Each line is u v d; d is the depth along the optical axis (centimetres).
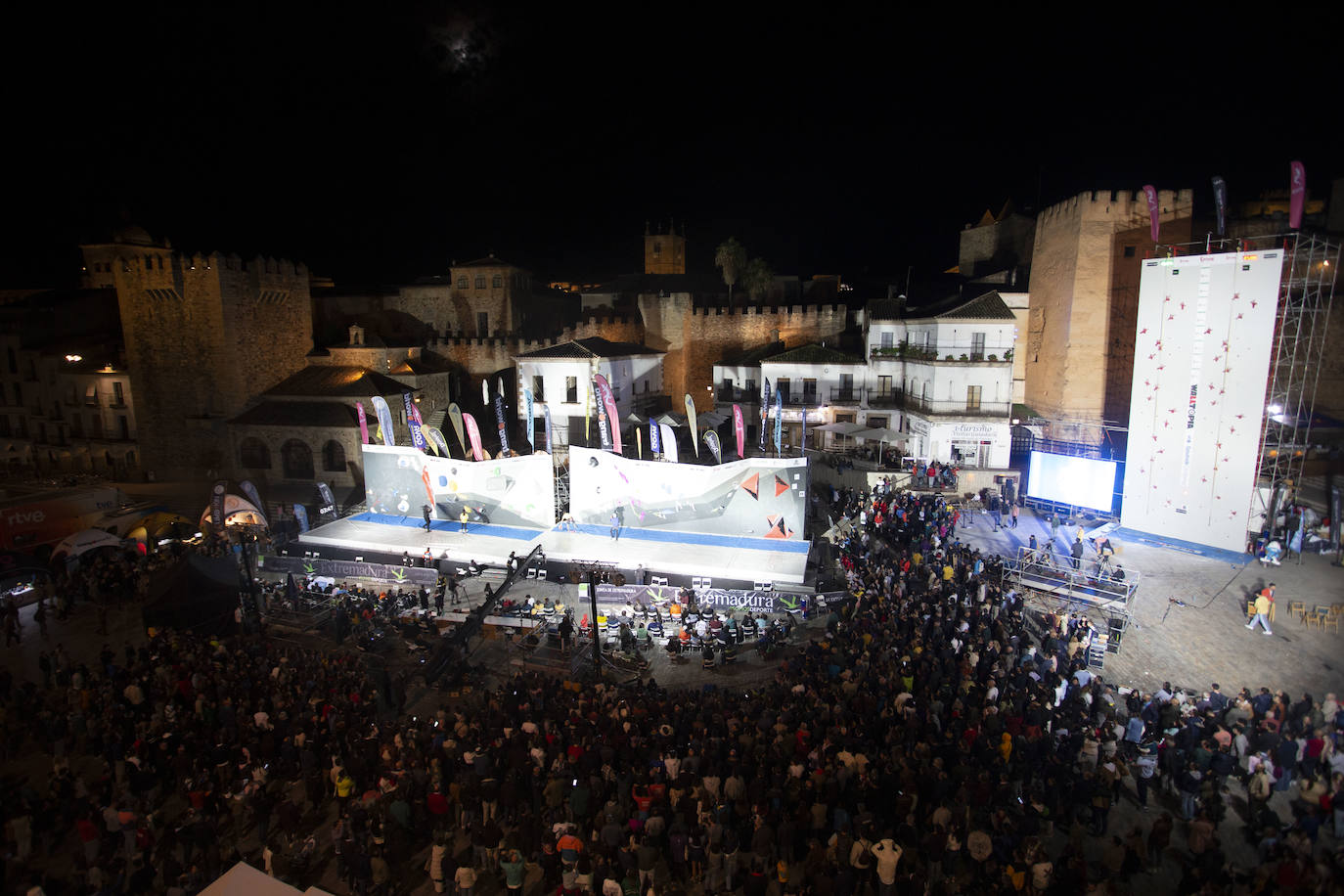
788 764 1805
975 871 1614
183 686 2347
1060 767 1778
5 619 3169
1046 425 5203
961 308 4912
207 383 5884
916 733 1917
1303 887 1352
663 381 6731
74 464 6438
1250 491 3453
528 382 5709
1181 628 2831
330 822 1977
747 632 3055
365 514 4638
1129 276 4947
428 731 2219
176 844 1822
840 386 5681
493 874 1788
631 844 1639
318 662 2636
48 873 1777
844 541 3812
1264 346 3347
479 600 3519
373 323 7512
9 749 2314
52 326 6719
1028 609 3000
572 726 2039
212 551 3866
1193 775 1792
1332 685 2411
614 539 4034
